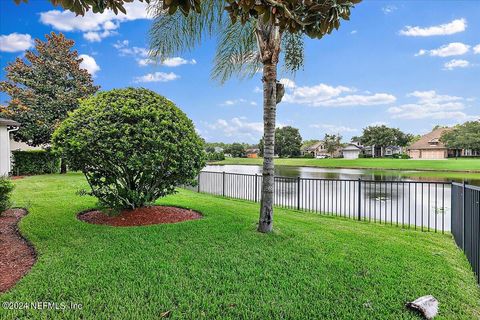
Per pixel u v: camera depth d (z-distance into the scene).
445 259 3.77
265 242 4.15
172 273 3.05
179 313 2.32
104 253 3.59
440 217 7.73
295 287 2.81
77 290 2.65
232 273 3.08
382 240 4.54
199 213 6.28
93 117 5.02
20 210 6.23
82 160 5.04
